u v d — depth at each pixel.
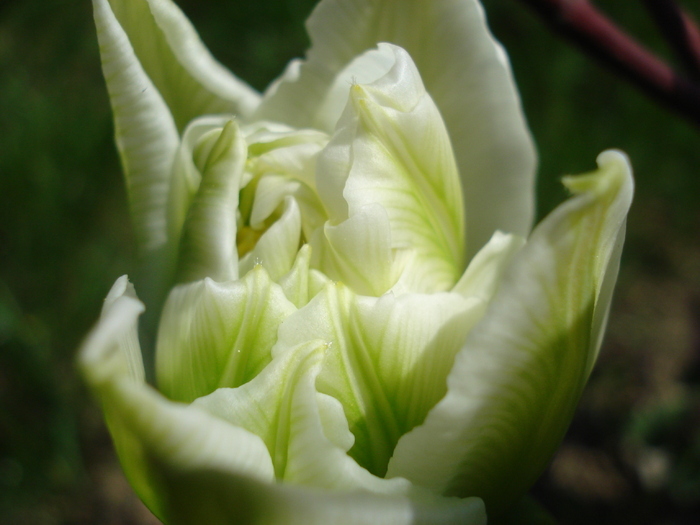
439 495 0.12
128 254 0.34
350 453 0.13
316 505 0.11
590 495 0.30
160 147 0.15
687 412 0.31
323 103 0.15
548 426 0.13
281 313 0.13
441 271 0.14
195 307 0.13
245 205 0.14
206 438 0.11
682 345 0.33
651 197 0.36
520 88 0.36
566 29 0.16
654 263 0.35
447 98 0.15
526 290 0.12
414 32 0.15
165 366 0.14
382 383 0.13
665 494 0.30
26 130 0.35
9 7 0.38
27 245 0.34
